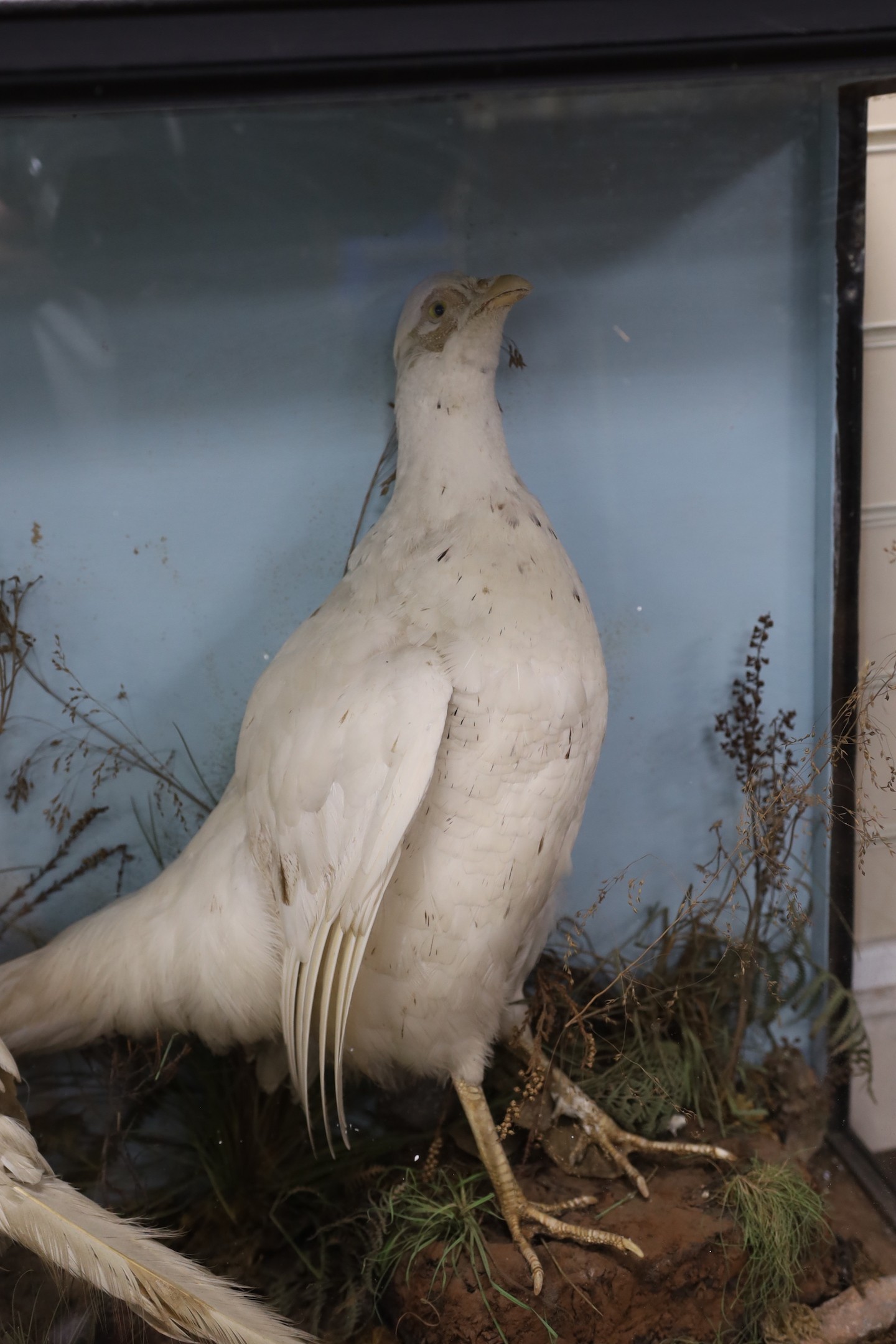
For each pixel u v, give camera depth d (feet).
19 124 4.12
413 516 4.68
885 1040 5.60
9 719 5.52
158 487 5.30
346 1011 4.29
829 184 4.96
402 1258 4.80
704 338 5.33
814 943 5.81
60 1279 4.45
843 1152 5.65
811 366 5.45
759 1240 4.77
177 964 4.88
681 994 5.70
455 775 4.28
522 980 5.25
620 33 3.41
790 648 5.91
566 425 5.43
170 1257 4.10
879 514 5.44
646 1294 4.66
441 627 4.35
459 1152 5.34
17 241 4.71
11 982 5.08
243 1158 5.45
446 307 4.52
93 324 4.95
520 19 3.36
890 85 4.30
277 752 4.45
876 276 5.13
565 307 5.19
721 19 3.40
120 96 3.56
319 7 3.27
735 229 5.12
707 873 5.76
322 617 4.81
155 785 5.72
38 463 5.18
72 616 5.46
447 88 3.63
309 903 4.34
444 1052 4.84
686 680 5.91
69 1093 5.45
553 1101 5.29
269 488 5.35
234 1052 5.54
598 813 6.01
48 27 3.24
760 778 5.74
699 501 5.63
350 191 4.79
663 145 4.86
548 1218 4.74
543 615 4.38
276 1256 5.20
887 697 5.15
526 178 4.87
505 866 4.43
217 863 4.84
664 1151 5.20
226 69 3.39
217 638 5.58
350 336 5.11
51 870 5.72
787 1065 5.91
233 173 4.67
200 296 4.95
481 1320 4.50
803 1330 4.82
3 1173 3.97
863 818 5.21
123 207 4.71
